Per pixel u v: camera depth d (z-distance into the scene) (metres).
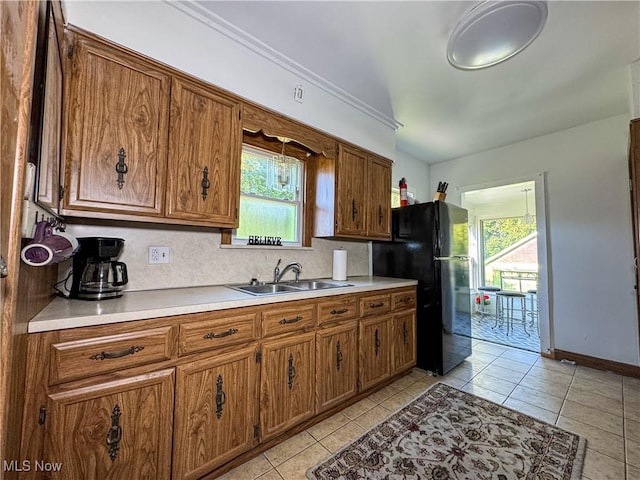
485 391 2.33
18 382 0.83
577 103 2.56
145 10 1.47
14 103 0.57
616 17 1.60
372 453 1.58
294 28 1.72
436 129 3.10
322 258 2.74
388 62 2.03
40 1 0.79
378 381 2.28
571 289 2.99
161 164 1.49
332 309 1.96
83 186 1.27
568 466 1.47
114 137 1.36
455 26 1.68
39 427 0.96
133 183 1.40
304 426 1.80
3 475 0.61
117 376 1.12
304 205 2.60
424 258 2.74
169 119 1.53
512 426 1.83
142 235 1.70
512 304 4.88
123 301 1.34
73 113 1.26
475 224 6.04
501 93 2.41
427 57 1.97
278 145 2.41
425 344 2.69
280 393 1.64
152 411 1.19
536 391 2.32
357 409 2.05
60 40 1.11
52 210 1.07
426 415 1.96
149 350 1.19
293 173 2.57
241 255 2.14
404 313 2.57
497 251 5.84
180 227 1.84
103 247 1.33
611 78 2.18
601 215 2.84
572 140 3.05
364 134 2.67
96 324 1.07
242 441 1.47
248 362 1.51
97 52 1.33
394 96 2.46
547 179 3.21
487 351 3.36
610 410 2.03
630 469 1.45
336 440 1.69
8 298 0.58
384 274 3.07
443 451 1.59
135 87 1.42
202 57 1.65
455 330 2.83
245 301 1.50
